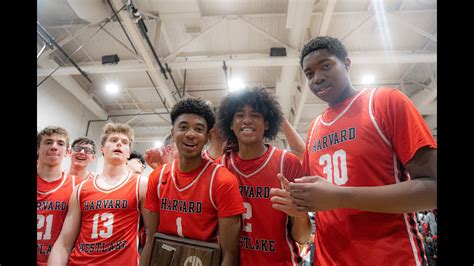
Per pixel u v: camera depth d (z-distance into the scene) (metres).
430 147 0.92
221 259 1.26
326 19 4.17
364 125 1.11
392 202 0.90
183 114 1.48
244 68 6.73
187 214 1.37
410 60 5.14
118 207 1.90
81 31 5.15
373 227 1.02
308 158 1.34
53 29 5.42
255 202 1.43
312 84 1.28
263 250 1.37
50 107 6.61
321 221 1.18
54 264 1.76
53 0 4.82
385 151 1.06
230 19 5.05
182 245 1.29
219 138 1.76
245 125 1.50
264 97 1.64
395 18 4.57
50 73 5.47
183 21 5.20
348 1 4.70
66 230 1.91
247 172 1.49
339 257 1.08
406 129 0.99
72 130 7.39
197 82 7.36
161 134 9.94
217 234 1.37
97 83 7.41
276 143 8.27
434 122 7.19
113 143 2.10
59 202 2.07
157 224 1.50
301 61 1.35
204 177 1.41
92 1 4.20
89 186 2.00
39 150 2.14
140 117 9.29
